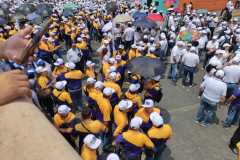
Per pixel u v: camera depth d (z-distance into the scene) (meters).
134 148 6.22
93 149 5.87
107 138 7.75
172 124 10.01
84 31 16.11
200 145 8.98
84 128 6.53
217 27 19.69
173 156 8.44
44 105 7.48
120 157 6.30
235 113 9.63
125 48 16.73
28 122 1.03
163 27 19.20
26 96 1.22
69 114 6.61
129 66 10.21
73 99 9.62
